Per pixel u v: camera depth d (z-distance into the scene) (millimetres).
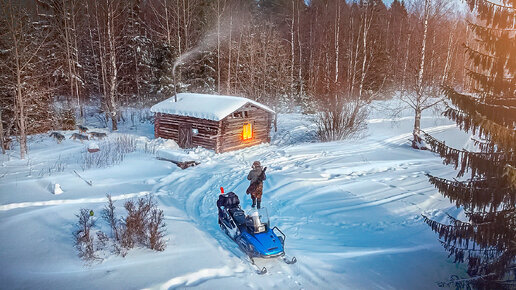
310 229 9789
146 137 23391
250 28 34344
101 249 7789
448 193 6508
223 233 9391
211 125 20594
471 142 20875
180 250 8039
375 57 36250
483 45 6008
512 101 6016
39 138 23094
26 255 7535
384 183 13367
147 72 36062
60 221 9344
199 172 15852
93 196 11602
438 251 8328
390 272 7402
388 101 38000
